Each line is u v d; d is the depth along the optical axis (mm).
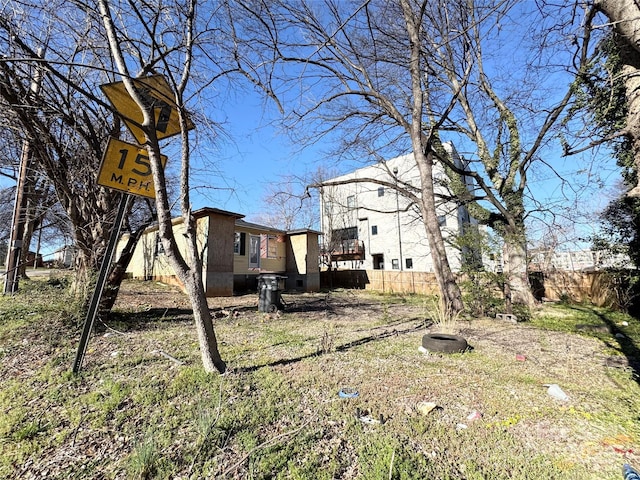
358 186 25375
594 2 3121
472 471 1982
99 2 3510
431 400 3068
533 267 12844
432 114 10055
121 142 3775
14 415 2633
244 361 4188
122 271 6254
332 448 2225
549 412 2828
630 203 7602
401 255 22625
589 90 6336
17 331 4977
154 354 4352
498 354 4766
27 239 11883
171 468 2004
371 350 4891
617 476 1938
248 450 2182
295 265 18016
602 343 5500
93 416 2646
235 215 13164
